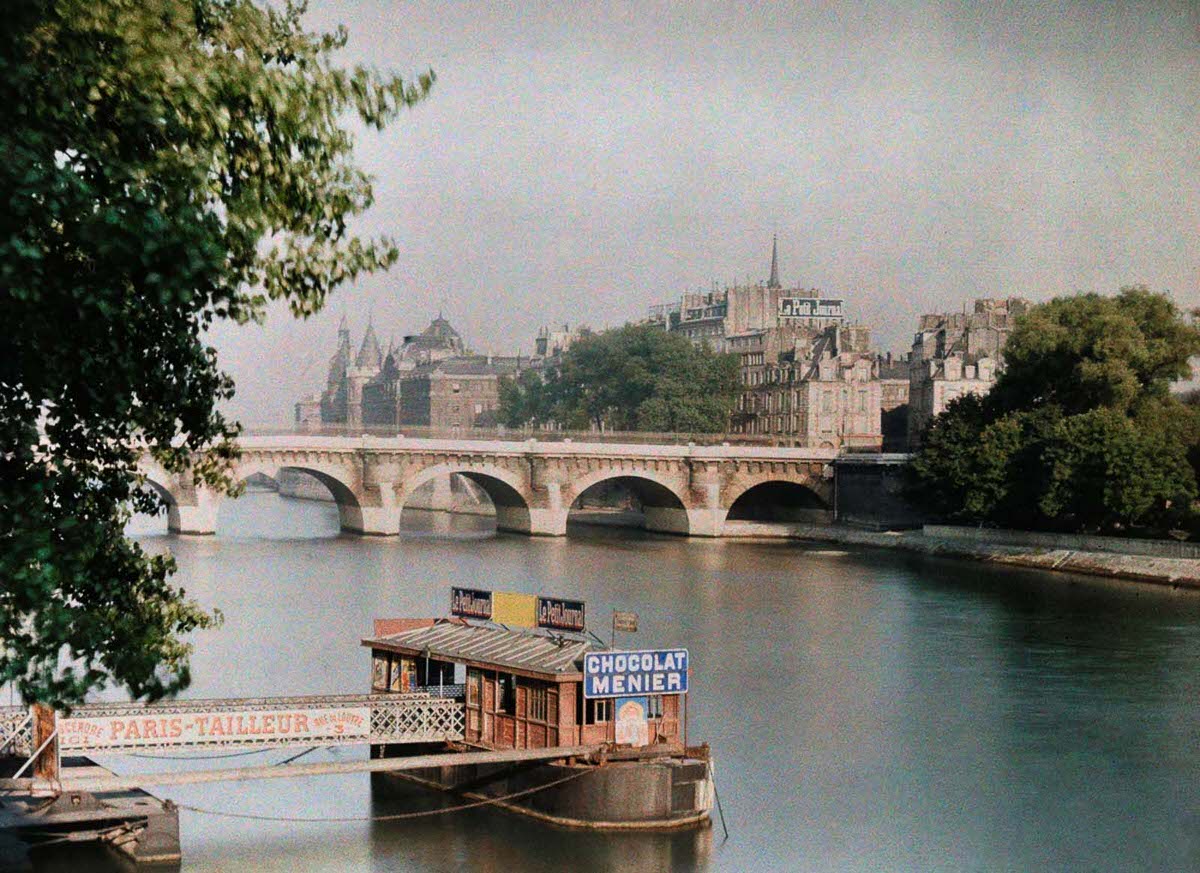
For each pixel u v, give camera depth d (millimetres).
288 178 33531
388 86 35406
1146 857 56875
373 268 35500
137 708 55656
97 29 28922
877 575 147250
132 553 34562
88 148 28641
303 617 110812
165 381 32719
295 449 193875
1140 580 141500
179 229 28906
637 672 56844
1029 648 100562
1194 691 86125
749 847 56312
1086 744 73500
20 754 56094
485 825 56781
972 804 62938
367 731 58875
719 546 188375
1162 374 174875
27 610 29406
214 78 30688
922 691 85438
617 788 55656
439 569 150000
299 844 54906
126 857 52156
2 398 30297
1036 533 162375
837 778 66562
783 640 103500
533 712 57500
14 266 26938
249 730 56906
